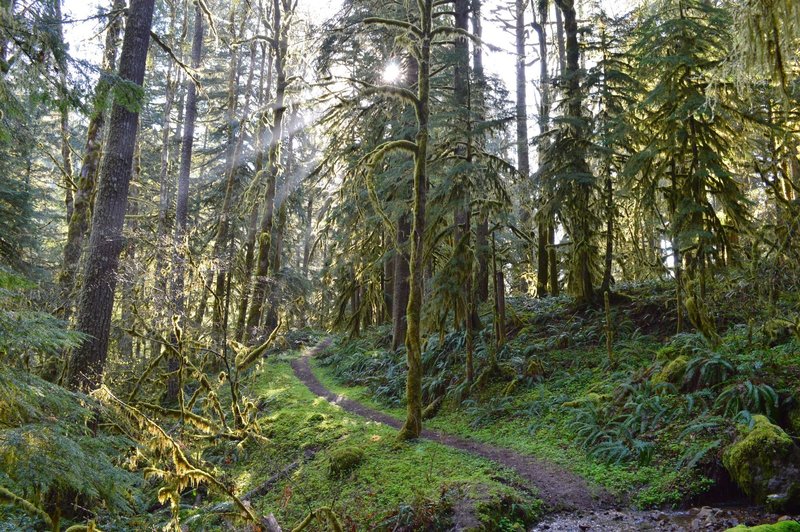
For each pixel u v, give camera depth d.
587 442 8.56
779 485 5.95
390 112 15.85
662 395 8.81
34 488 3.38
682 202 10.16
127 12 9.67
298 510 7.94
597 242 14.77
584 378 11.02
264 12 21.02
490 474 7.72
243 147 25.67
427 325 13.23
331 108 16.14
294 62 19.52
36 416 3.81
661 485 6.94
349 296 21.50
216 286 17.25
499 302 13.34
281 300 21.38
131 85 7.53
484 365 12.79
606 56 13.10
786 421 7.00
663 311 12.12
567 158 12.89
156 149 26.70
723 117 10.08
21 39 6.32
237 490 9.54
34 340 3.68
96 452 4.06
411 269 9.88
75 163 23.98
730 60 4.88
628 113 11.77
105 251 9.08
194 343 9.95
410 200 14.01
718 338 9.30
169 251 10.81
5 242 15.50
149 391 13.73
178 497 5.33
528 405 10.76
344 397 14.84
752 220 10.70
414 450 9.02
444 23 17.52
